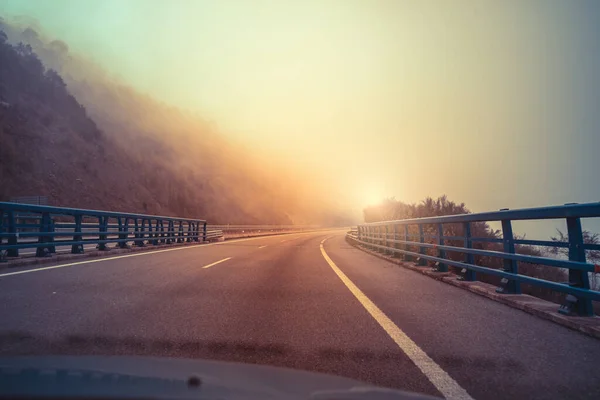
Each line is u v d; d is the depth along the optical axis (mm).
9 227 12891
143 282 9750
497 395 3764
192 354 4770
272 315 6719
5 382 1989
